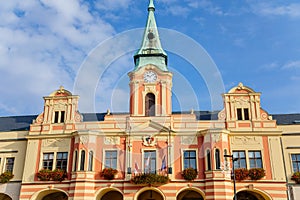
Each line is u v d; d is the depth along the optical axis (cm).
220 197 2725
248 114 3080
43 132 3169
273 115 3422
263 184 2827
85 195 2819
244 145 2975
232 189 2814
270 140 2975
